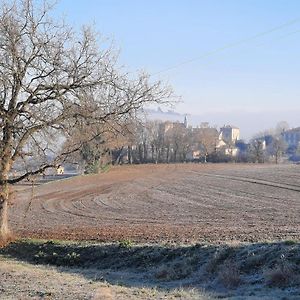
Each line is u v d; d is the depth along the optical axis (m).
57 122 24.42
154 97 25.58
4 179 25.81
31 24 23.88
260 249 17.41
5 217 27.16
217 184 64.25
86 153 26.97
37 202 55.94
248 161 131.62
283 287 14.37
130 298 12.77
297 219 31.84
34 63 24.25
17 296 13.36
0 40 23.33
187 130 135.25
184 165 109.75
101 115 24.97
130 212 42.94
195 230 28.03
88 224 36.44
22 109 24.42
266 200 44.75
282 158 148.38
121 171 93.69
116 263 21.08
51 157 25.27
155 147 130.12
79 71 24.61
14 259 24.16
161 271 18.34
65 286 14.95
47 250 24.53
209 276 17.06
